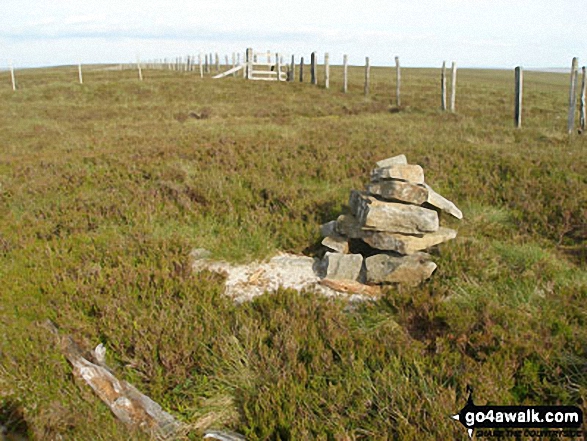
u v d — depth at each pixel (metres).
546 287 5.73
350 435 3.61
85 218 8.41
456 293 5.68
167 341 4.82
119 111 24.20
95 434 3.80
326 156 12.05
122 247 7.18
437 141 13.75
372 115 21.41
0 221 8.38
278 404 3.95
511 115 20.61
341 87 35.09
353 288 6.22
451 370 4.21
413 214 6.48
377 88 35.34
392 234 6.57
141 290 5.99
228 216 8.52
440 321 5.17
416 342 4.66
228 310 5.51
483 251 6.66
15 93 30.81
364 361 4.48
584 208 8.20
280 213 8.71
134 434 3.74
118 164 11.70
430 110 22.41
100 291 5.89
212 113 22.86
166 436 3.77
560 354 4.32
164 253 6.95
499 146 12.75
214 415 4.03
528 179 9.70
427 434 3.43
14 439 3.70
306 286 6.38
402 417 3.60
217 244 7.54
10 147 15.57
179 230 7.95
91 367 4.45
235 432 3.85
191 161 11.86
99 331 5.18
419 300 5.46
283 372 4.30
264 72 42.41
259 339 4.72
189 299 5.63
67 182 10.37
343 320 5.25
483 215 8.31
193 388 4.34
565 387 3.97
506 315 4.95
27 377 4.38
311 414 3.83
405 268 6.17
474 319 5.00
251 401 4.04
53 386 4.33
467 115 20.83
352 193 7.47
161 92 30.81
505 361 4.28
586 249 7.04
